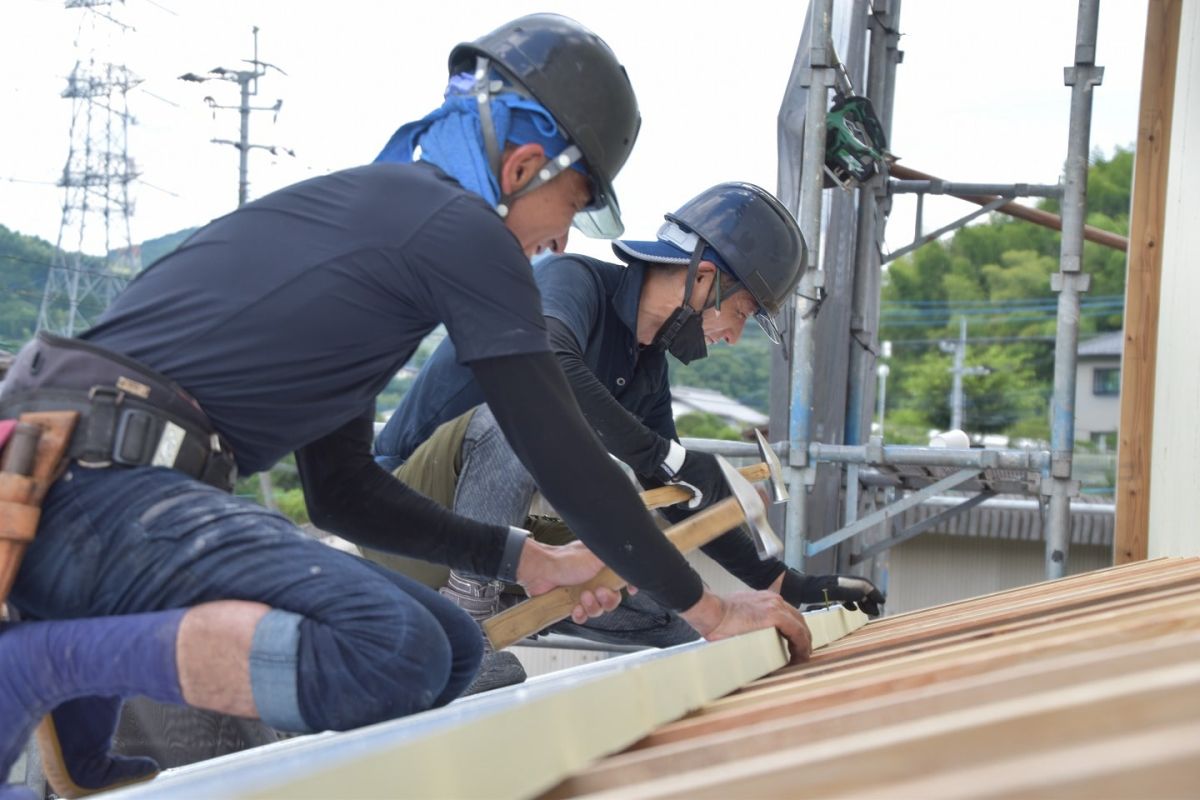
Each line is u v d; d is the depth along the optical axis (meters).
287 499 19.42
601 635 3.60
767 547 2.16
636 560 1.70
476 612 3.11
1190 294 3.78
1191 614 1.31
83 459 1.44
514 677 3.10
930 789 0.60
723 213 2.77
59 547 1.45
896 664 1.60
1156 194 4.38
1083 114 4.42
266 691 1.42
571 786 1.08
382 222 1.60
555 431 1.61
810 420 4.65
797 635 2.15
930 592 12.32
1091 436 45.41
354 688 1.44
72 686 1.42
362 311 1.58
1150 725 0.66
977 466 4.29
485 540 2.14
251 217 1.63
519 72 1.75
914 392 48.00
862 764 0.73
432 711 1.47
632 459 2.64
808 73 4.37
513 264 1.62
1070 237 4.41
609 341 2.84
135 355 1.53
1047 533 4.31
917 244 5.68
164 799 0.87
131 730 2.91
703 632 1.98
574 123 1.77
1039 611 2.28
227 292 1.57
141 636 1.41
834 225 5.07
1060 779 0.54
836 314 5.10
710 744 1.04
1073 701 0.69
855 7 5.19
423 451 3.09
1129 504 4.41
